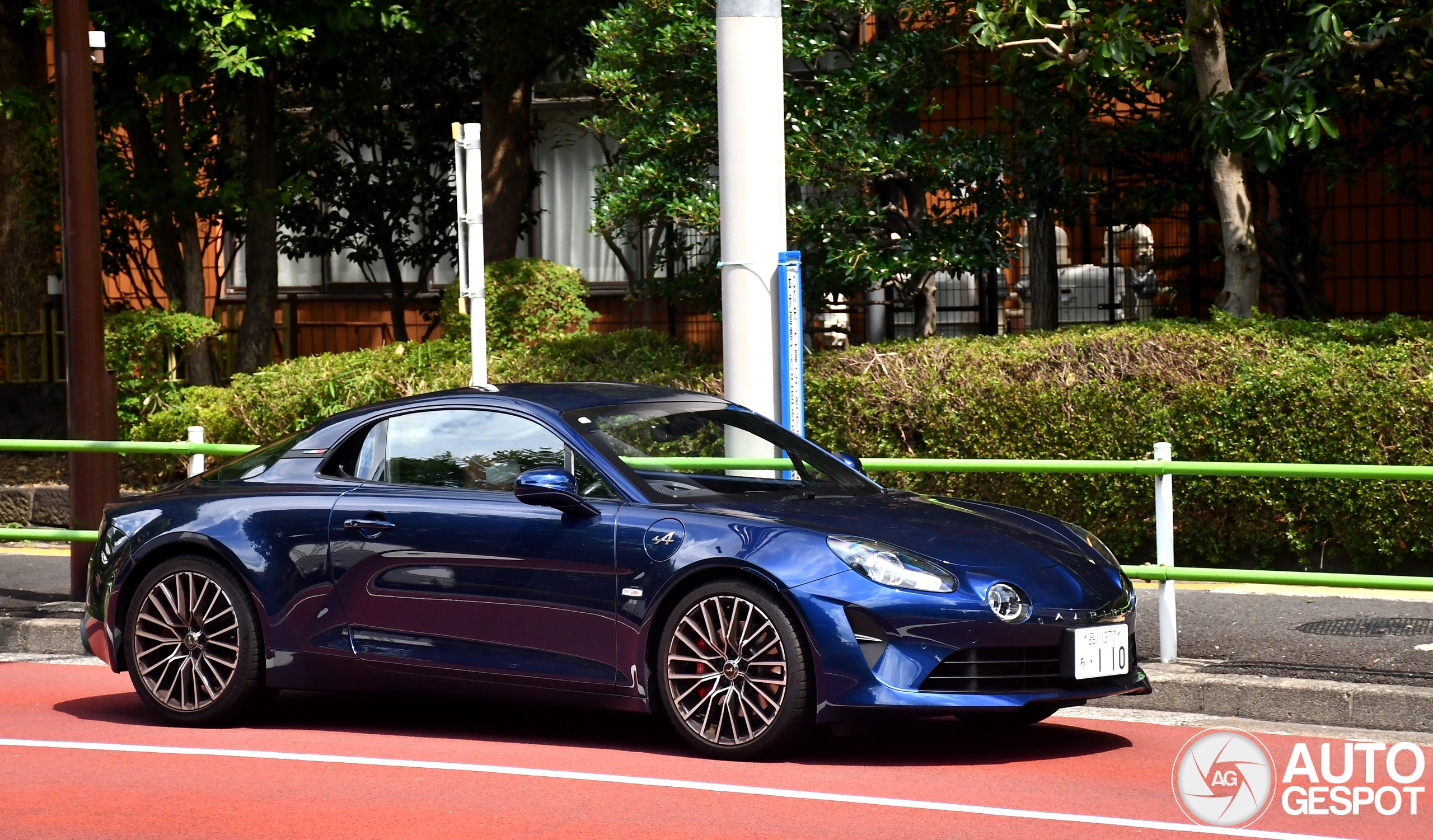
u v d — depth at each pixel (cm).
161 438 1986
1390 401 1412
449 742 945
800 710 851
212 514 1002
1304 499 1448
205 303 2745
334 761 887
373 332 2864
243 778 845
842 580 848
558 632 910
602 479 930
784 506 920
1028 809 769
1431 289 2064
